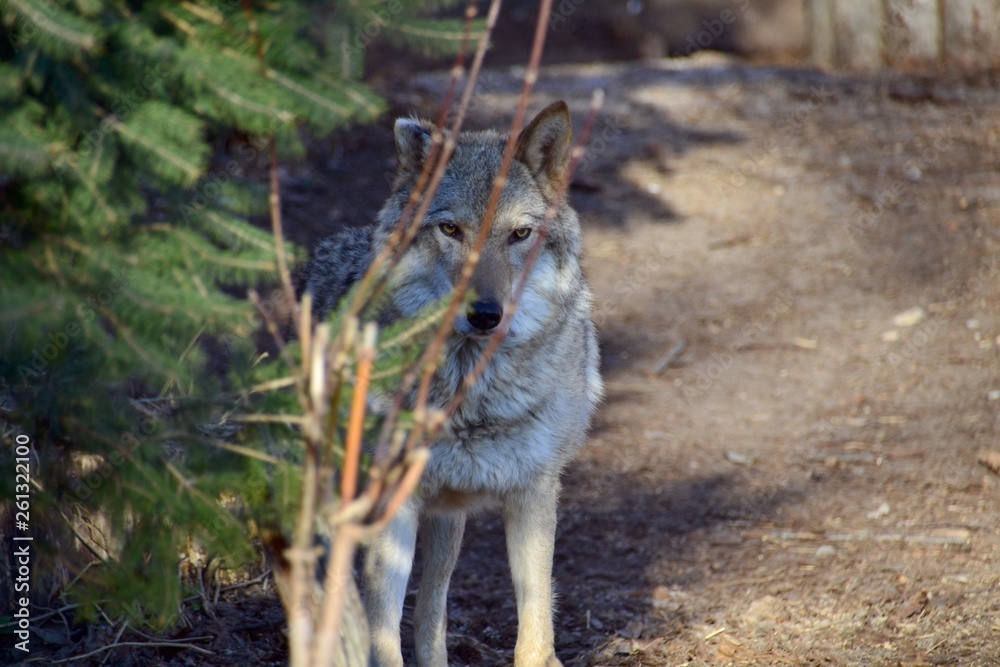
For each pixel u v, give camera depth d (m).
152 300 4.60
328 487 3.74
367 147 18.75
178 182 4.75
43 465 5.34
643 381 14.15
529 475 7.66
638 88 23.38
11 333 4.38
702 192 19.12
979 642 7.68
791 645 7.95
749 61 28.27
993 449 11.36
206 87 4.82
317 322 8.73
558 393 7.72
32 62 4.47
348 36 4.99
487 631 8.86
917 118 20.94
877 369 13.75
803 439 12.28
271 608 8.42
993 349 13.71
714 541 10.16
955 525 9.90
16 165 4.18
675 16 32.03
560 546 10.31
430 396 7.35
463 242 7.69
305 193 16.81
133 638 7.50
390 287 7.43
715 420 13.01
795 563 9.48
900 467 11.32
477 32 5.06
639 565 9.78
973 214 17.09
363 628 5.40
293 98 4.86
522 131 7.99
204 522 4.95
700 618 8.56
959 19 23.33
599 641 8.32
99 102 4.79
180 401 5.32
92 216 4.66
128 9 4.74
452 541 8.04
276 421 5.02
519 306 7.58
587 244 17.67
